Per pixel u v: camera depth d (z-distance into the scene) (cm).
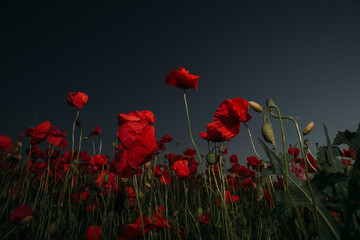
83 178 93
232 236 43
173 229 54
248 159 92
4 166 96
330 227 30
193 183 81
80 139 70
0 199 79
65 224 60
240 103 40
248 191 93
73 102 69
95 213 64
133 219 51
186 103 46
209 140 54
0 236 53
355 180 31
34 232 54
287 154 35
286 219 42
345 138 37
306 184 33
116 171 33
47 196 64
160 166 77
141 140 32
